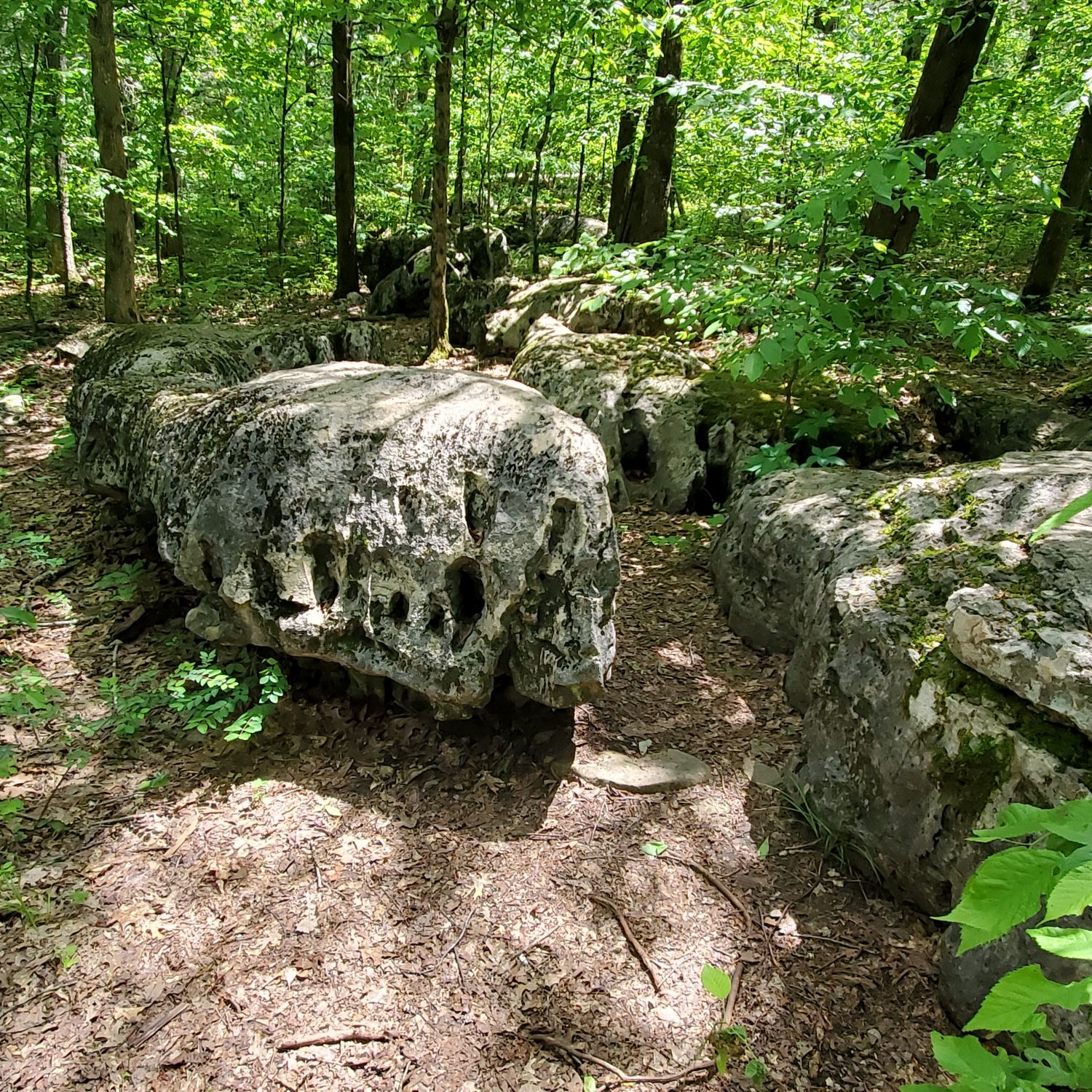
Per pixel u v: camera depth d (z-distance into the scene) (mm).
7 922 2334
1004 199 7676
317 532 2912
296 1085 1956
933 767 2258
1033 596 2238
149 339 6043
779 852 2648
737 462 5145
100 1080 1950
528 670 2807
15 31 7516
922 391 5684
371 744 3070
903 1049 2045
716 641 3873
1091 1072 829
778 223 3949
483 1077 1986
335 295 11023
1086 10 6414
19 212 11250
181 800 2807
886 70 6352
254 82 10898
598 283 7691
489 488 2820
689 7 5973
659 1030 2100
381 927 2367
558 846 2656
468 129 12508
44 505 4926
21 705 2936
